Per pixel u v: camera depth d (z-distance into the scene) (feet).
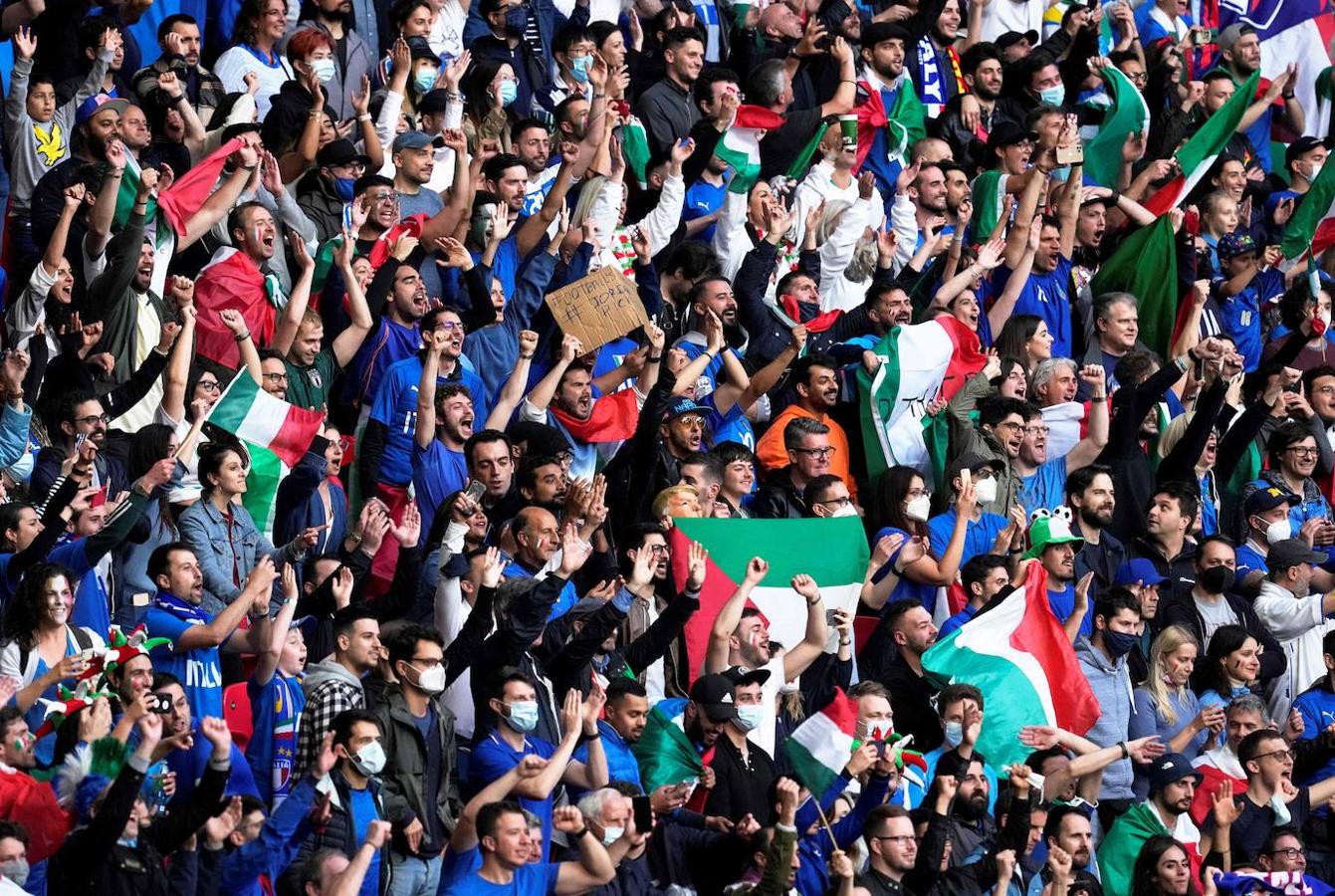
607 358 171.42
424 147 173.99
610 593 141.59
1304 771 168.66
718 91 189.88
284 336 154.10
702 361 162.71
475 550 138.41
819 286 190.80
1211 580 175.32
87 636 129.29
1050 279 196.65
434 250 170.19
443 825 128.06
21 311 149.48
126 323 153.48
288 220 166.20
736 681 139.03
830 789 139.23
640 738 137.18
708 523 152.97
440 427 154.10
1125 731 160.66
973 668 155.22
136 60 184.85
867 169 205.87
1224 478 193.06
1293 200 232.12
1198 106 231.09
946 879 138.62
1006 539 165.07
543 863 125.90
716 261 176.76
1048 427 180.14
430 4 196.65
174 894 113.60
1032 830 142.92
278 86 184.55
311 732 126.72
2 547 132.26
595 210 177.58
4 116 166.20
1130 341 197.88
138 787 111.04
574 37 200.13
